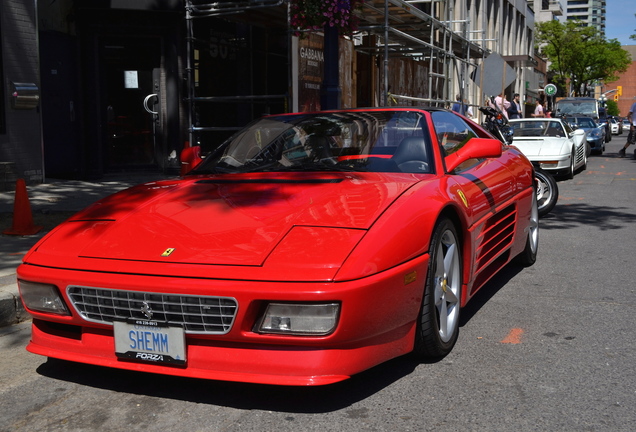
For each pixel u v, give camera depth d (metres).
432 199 3.24
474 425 2.64
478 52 18.38
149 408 2.87
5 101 9.55
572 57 59.97
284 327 2.61
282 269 2.63
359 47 14.97
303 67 10.50
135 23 11.38
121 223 3.18
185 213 3.17
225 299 2.63
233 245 2.82
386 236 2.83
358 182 3.41
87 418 2.80
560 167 12.98
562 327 3.90
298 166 3.88
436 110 4.36
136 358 2.83
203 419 2.75
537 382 3.07
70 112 11.10
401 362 3.34
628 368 3.24
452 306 3.51
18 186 6.36
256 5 10.39
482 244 3.95
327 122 4.22
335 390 3.00
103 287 2.80
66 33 10.96
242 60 13.31
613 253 6.07
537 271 5.38
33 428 2.72
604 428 2.60
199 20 12.04
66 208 7.81
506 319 4.07
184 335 2.73
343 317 2.58
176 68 11.69
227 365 2.70
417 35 14.80
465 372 3.20
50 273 2.95
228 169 4.02
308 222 2.93
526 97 45.25
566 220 8.08
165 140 11.85
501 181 4.45
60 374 3.31
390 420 2.69
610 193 10.91
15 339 3.88
